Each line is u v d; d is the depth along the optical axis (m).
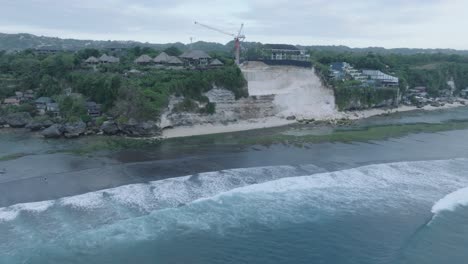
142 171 57.28
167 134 83.75
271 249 39.22
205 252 38.44
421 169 62.34
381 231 42.75
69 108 87.62
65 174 55.09
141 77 95.06
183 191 50.81
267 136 82.81
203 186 52.50
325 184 55.00
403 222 44.69
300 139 79.94
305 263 37.00
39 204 45.66
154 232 41.47
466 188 54.66
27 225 41.50
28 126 83.75
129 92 84.38
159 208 46.34
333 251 38.97
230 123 96.31
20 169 57.22
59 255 37.12
